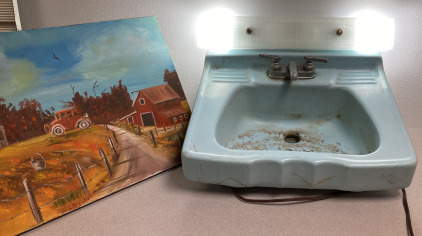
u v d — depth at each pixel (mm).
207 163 826
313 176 818
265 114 1139
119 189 900
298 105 1109
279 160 805
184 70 1228
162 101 1033
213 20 1093
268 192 884
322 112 1113
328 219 802
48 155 834
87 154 881
